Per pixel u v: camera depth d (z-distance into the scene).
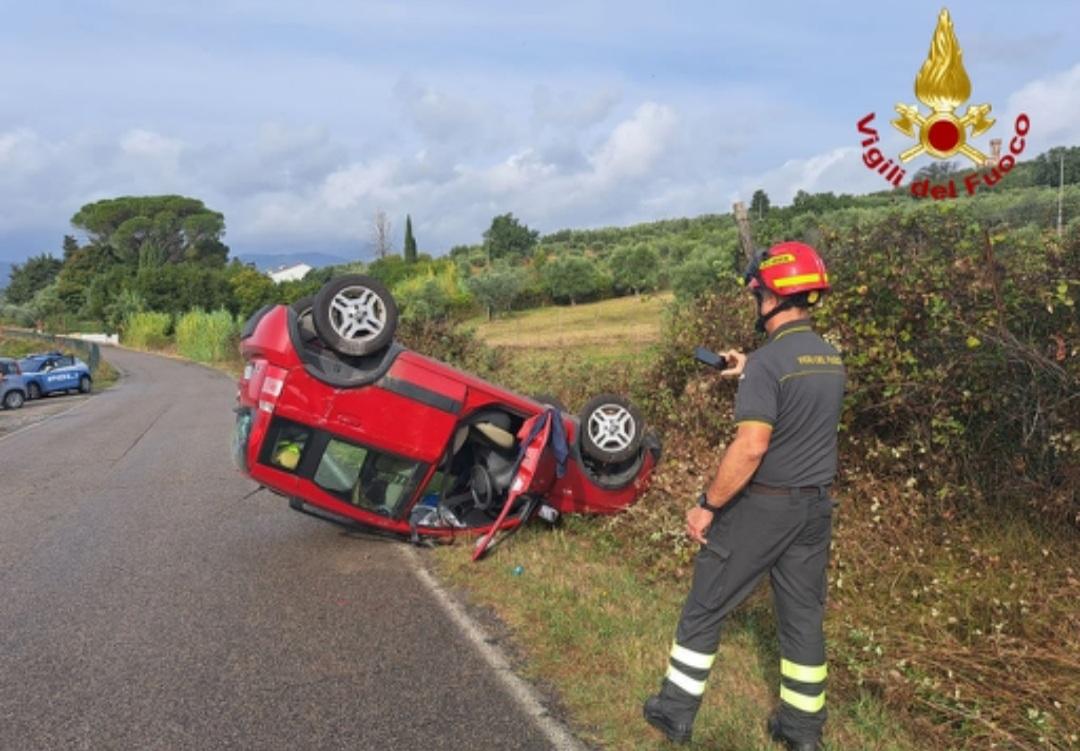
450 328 14.58
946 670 3.92
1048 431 5.13
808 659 3.32
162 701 4.22
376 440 6.14
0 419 24.11
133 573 6.48
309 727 3.89
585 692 4.05
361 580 6.00
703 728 3.61
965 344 5.25
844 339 5.95
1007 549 5.03
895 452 5.66
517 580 5.72
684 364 7.87
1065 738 3.41
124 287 87.25
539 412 6.50
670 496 6.37
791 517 3.20
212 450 13.13
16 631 5.31
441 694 4.14
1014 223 5.79
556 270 59.28
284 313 6.14
